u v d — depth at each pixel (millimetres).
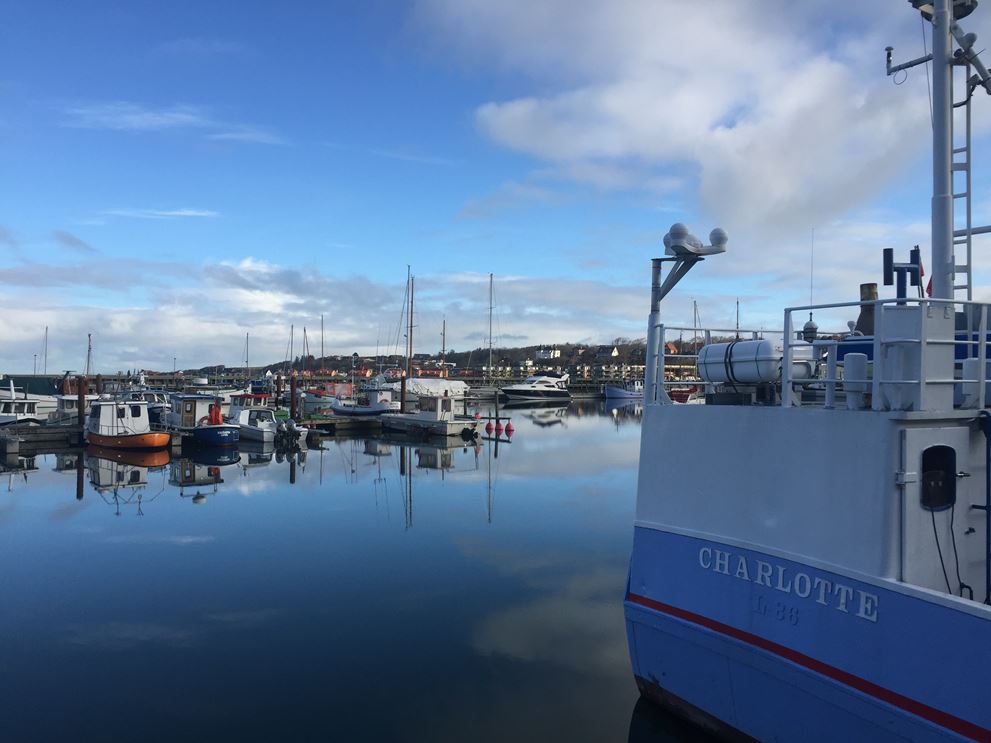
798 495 6461
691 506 7559
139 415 41656
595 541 19406
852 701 5906
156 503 25438
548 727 9203
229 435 41938
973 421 6215
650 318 8664
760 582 6777
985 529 6270
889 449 5762
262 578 16125
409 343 84625
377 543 19328
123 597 14789
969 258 7520
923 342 5820
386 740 8938
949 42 7508
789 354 6781
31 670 11117
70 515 23359
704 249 8156
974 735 5031
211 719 9492
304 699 10062
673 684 7785
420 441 46938
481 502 25156
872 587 5785
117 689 10422
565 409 84750
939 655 5273
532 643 12094
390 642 12188
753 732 6871
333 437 49312
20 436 39688
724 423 7203
